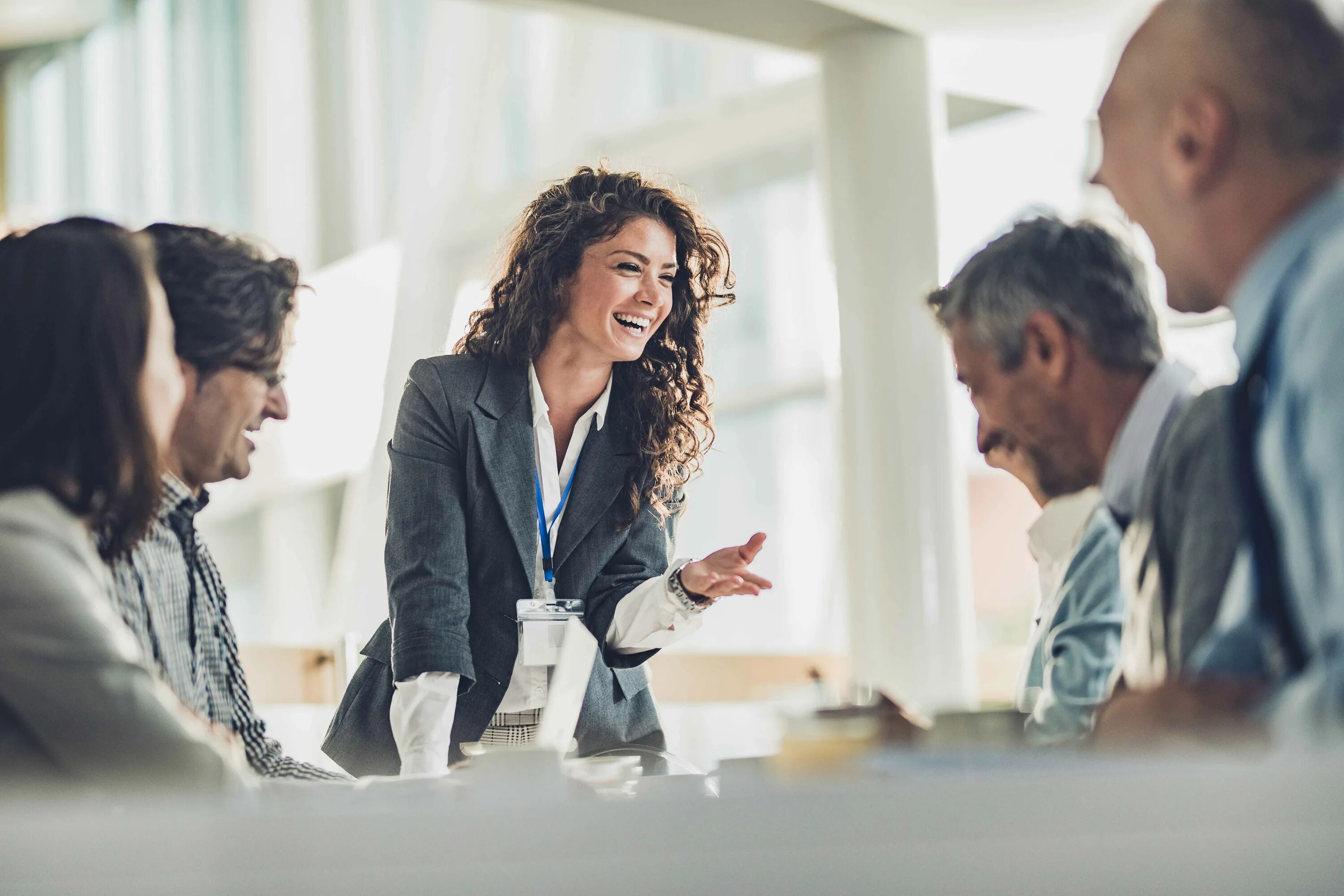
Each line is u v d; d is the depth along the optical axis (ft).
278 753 5.79
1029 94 15.03
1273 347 3.78
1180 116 4.08
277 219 27.89
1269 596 3.81
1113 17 13.07
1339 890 3.11
